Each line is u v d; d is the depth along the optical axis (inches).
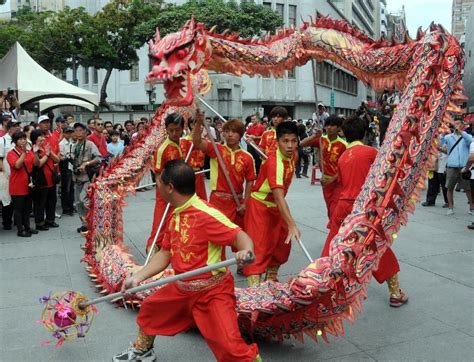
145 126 269.6
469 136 358.0
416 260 251.0
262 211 190.4
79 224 351.6
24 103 538.9
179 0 1259.2
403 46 183.6
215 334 120.6
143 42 989.8
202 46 155.0
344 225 155.3
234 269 244.4
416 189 166.1
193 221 123.1
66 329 157.2
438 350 156.9
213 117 617.3
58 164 358.0
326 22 207.9
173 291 128.3
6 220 333.4
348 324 177.0
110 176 244.2
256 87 1325.0
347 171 190.4
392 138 163.8
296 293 143.2
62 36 1031.0
